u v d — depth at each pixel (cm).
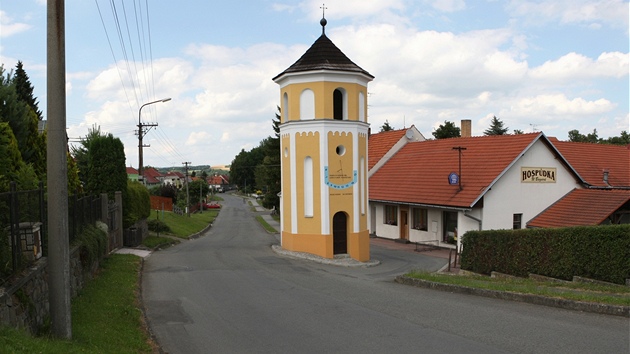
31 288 951
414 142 4203
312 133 2503
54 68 829
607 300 1163
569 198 3091
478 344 938
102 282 1527
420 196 3297
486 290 1412
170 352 971
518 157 2972
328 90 2486
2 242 861
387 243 3491
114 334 986
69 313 860
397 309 1288
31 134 2027
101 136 2773
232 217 7069
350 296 1503
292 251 2591
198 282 1764
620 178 3675
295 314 1269
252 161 16225
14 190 934
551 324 1042
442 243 3156
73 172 2236
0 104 1872
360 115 2602
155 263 2258
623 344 891
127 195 2817
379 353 921
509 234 1877
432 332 1040
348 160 2538
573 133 8925
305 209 2553
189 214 6244
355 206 2553
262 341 1035
